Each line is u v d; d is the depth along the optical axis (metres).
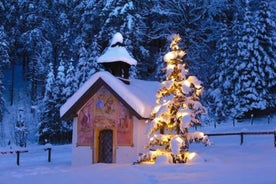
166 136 19.64
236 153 23.27
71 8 65.00
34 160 29.20
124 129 23.92
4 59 57.09
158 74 47.56
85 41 53.81
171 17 53.41
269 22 48.47
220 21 58.47
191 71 50.62
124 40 43.44
